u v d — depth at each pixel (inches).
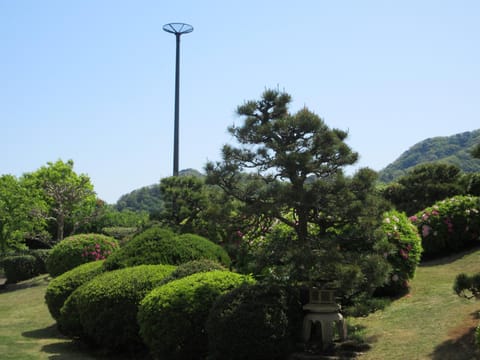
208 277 329.7
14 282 877.2
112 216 1280.8
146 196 2731.3
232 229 315.6
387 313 355.6
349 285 275.3
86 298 364.2
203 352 312.5
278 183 289.0
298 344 303.1
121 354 362.6
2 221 911.0
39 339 425.7
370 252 319.3
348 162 301.0
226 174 301.6
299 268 292.0
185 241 434.0
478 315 304.5
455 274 474.6
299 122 293.6
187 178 661.9
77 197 978.7
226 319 281.1
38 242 1188.5
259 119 312.2
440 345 270.2
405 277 402.6
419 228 590.2
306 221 309.6
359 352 284.5
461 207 582.2
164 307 309.6
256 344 276.1
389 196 846.5
